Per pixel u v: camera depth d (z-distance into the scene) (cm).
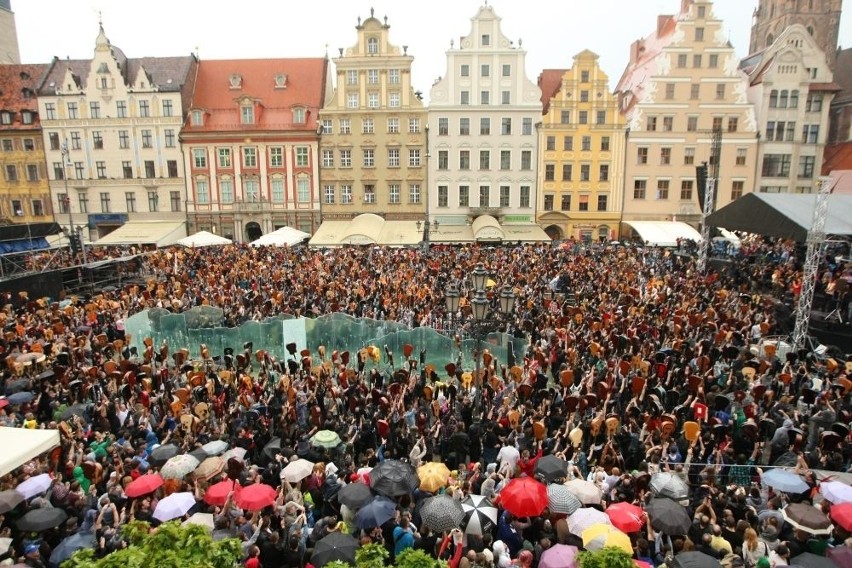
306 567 1022
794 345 2525
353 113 6353
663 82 6138
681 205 6341
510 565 1041
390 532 1217
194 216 6681
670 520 1130
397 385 1958
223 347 2841
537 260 4253
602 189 6347
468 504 1209
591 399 1775
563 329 2528
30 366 2266
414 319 2928
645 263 4278
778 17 8419
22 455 1330
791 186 6325
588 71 6116
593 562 810
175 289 3562
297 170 6525
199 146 6544
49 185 6825
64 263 4562
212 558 816
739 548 1152
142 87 6512
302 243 6231
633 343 2377
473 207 6462
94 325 2959
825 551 1085
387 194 6538
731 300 3197
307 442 1563
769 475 1328
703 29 6044
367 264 4259
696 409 1689
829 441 1510
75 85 6575
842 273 3067
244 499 1198
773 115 6184
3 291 3469
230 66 6912
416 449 1550
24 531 1170
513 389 2022
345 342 2820
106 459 1545
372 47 6228
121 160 6700
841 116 7206
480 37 6116
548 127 6234
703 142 6228
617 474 1401
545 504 1177
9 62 8512
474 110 6238
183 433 1748
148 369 2191
